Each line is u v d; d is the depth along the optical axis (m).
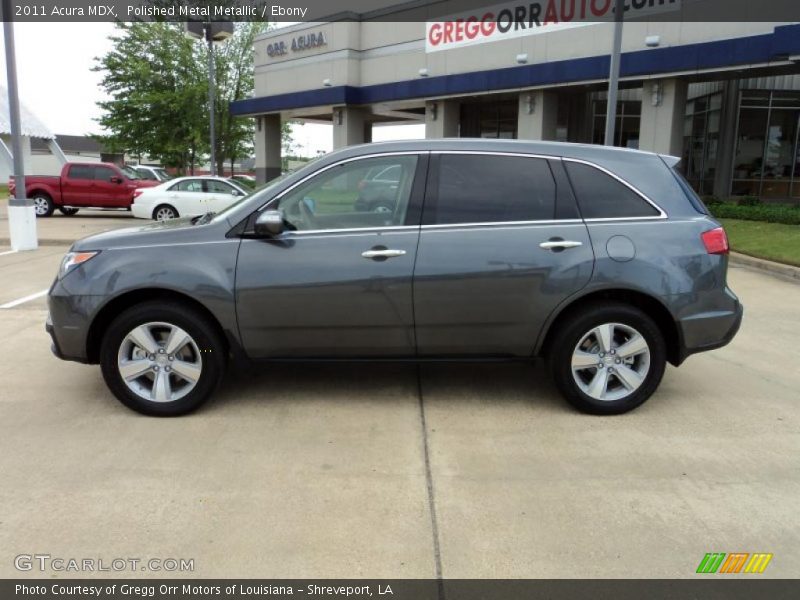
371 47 23.94
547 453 4.00
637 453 4.01
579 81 17.67
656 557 2.97
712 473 3.76
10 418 4.47
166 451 3.98
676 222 4.51
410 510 3.35
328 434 4.26
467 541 3.09
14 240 12.64
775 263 10.99
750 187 20.84
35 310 7.65
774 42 13.66
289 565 2.90
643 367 4.56
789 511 3.36
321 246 4.40
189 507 3.35
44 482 3.59
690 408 4.78
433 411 4.66
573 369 4.54
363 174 4.53
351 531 3.16
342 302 4.40
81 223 18.94
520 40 19.39
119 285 4.37
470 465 3.84
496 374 5.49
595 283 4.39
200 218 5.01
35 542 3.05
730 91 20.33
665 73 16.14
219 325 4.51
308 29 25.44
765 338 6.78
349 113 25.11
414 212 4.47
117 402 4.79
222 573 2.84
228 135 34.38
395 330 4.47
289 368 5.61
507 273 4.38
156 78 32.31
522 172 4.54
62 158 45.56
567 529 3.19
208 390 4.50
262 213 4.45
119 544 3.04
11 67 12.32
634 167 4.60
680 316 4.46
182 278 4.35
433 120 22.77
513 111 23.84
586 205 4.51
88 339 4.50
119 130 32.94
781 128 20.48
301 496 3.47
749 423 4.50
